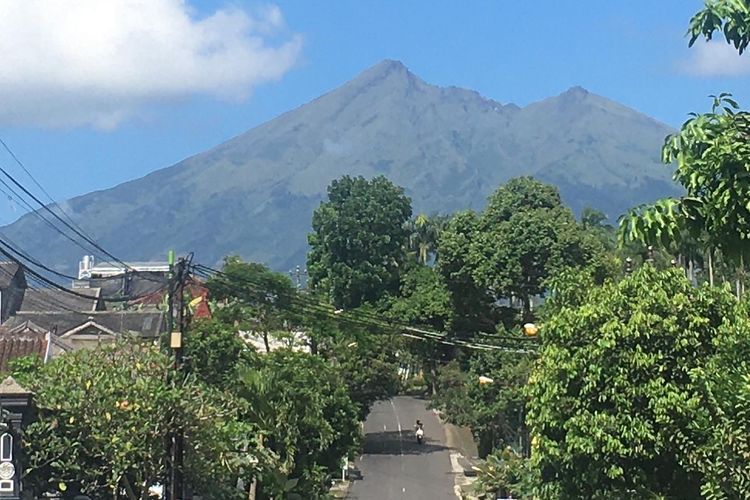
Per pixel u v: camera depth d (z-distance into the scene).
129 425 23.45
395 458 69.19
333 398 47.38
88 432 23.39
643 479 18.69
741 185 9.01
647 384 18.47
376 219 84.94
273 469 35.00
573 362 19.14
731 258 9.20
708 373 14.80
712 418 14.20
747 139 9.46
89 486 23.64
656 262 39.41
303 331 61.66
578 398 19.12
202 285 50.88
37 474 23.45
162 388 24.11
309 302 57.78
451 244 62.16
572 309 20.28
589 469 19.08
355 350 60.91
